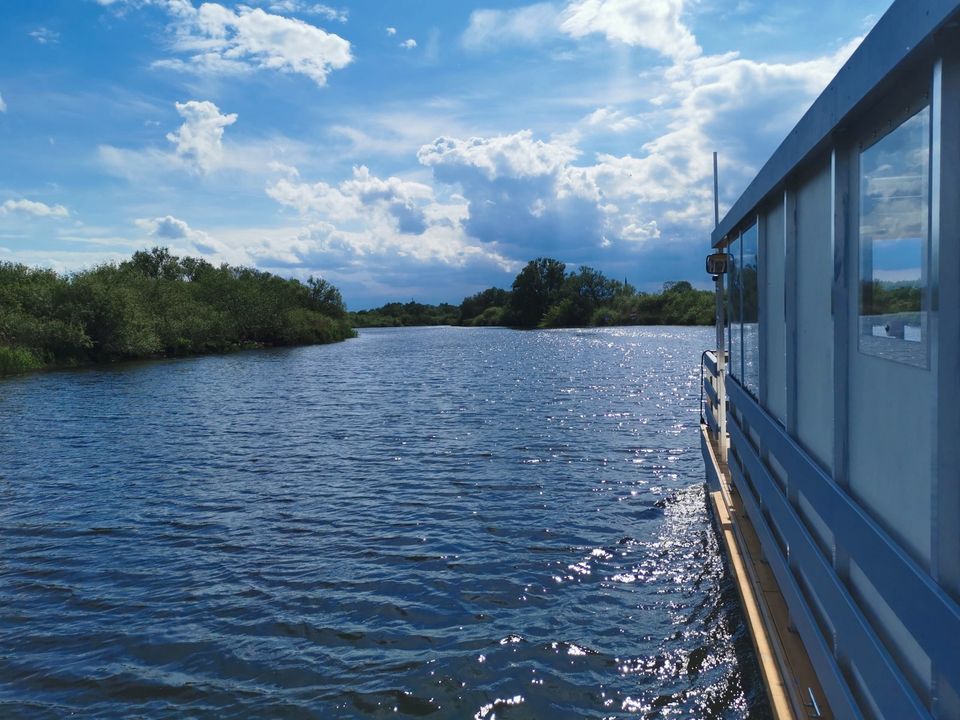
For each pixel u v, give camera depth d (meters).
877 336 2.89
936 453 2.16
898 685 2.65
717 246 9.12
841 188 3.25
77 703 5.75
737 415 7.98
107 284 48.69
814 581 4.02
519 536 9.29
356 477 12.85
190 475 13.38
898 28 2.25
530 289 121.75
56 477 13.43
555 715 5.41
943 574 2.16
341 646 6.55
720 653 6.13
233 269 79.44
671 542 8.83
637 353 43.38
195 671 6.20
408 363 41.22
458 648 6.42
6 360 36.19
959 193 2.05
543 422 18.19
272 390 28.12
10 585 8.16
